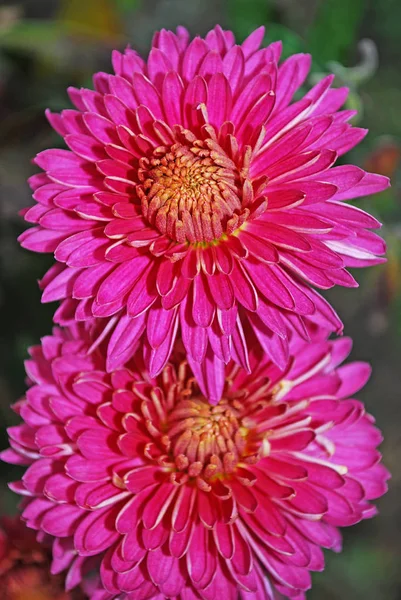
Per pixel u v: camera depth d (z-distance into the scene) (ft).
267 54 0.72
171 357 0.74
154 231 0.68
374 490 0.75
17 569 0.79
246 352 0.68
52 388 0.73
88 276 0.67
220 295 0.66
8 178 0.96
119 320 0.70
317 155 0.67
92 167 0.70
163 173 0.68
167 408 0.73
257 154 0.69
